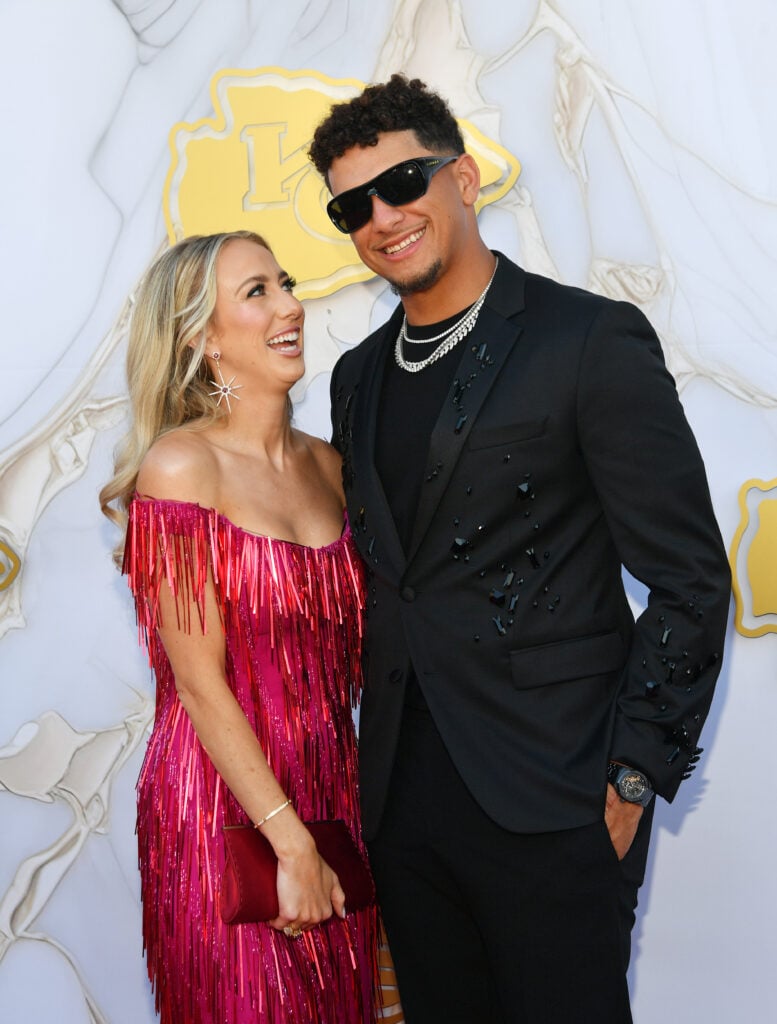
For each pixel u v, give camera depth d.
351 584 1.79
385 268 1.68
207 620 1.67
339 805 1.78
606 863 1.54
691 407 2.22
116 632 2.38
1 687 2.40
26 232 2.40
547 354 1.59
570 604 1.59
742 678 2.20
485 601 1.61
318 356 2.36
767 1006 2.19
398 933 1.77
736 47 2.19
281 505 1.78
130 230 2.38
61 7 2.38
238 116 2.35
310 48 2.33
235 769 1.65
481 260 1.72
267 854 1.67
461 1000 1.75
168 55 2.37
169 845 1.71
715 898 2.21
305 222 2.33
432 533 1.63
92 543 2.39
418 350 1.74
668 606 1.53
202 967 1.66
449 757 1.65
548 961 1.56
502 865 1.59
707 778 2.22
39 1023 2.37
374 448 1.74
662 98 2.22
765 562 2.18
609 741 1.55
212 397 1.79
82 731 2.38
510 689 1.59
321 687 1.76
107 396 2.39
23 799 2.39
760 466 2.19
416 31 2.30
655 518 1.53
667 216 2.22
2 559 2.40
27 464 2.41
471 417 1.60
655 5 2.22
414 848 1.70
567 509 1.59
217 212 2.35
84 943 2.38
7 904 2.38
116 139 2.38
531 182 2.26
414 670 1.65
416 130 1.68
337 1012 1.72
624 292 2.23
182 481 1.69
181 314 1.76
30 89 2.39
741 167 2.20
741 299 2.20
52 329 2.40
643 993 2.24
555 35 2.26
